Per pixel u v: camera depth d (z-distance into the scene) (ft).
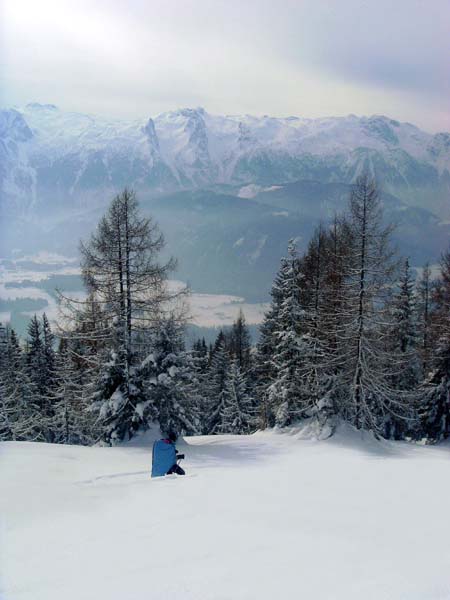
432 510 26.61
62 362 137.90
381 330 96.73
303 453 73.97
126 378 79.41
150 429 79.66
